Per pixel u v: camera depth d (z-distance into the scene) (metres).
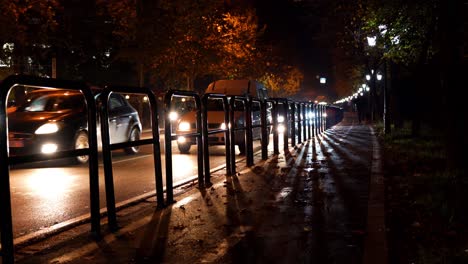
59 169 12.87
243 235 6.19
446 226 6.23
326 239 5.95
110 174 6.51
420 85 20.28
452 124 10.52
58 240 6.11
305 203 7.95
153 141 7.62
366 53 33.06
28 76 4.93
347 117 63.34
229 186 9.65
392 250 5.46
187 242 5.93
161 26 35.03
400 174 10.71
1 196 4.63
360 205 7.74
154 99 7.67
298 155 15.12
